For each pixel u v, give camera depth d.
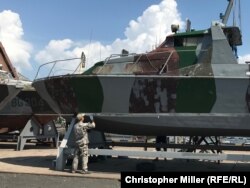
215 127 7.21
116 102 7.49
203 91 7.11
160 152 6.91
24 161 8.81
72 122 7.84
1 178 6.69
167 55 7.72
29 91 12.43
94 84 7.48
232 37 8.33
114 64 7.97
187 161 9.69
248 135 7.57
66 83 7.74
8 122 12.88
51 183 6.48
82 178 6.34
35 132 12.34
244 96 6.99
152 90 7.28
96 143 9.06
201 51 7.58
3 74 11.55
